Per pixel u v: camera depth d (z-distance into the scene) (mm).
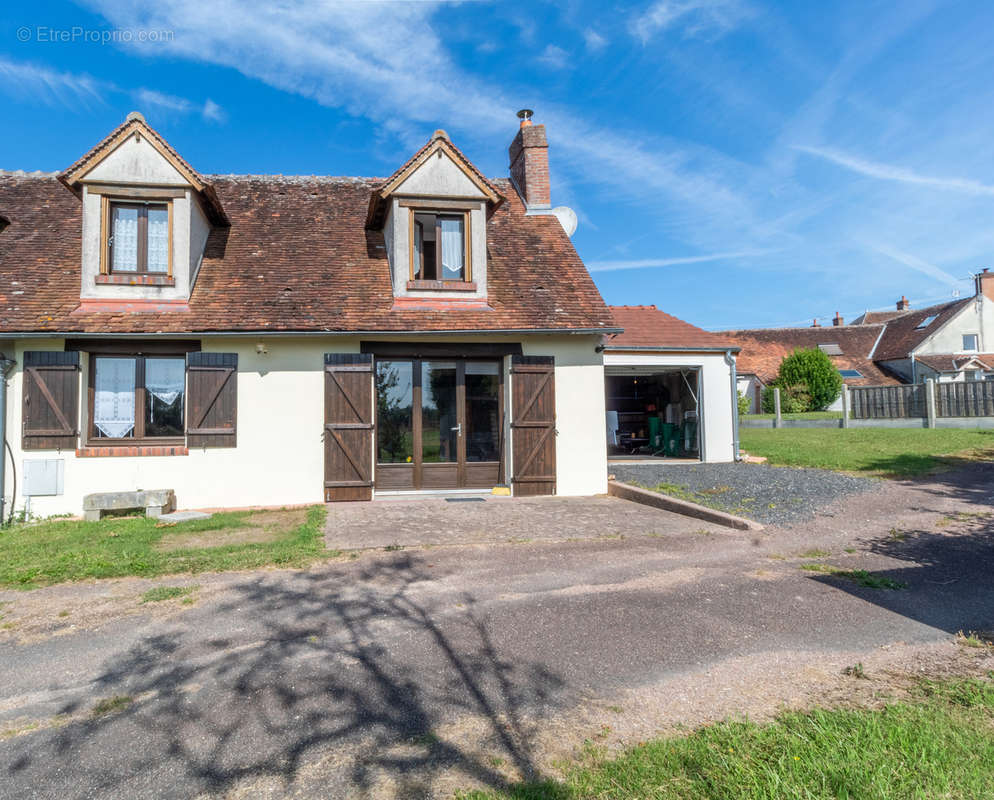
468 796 2627
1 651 4340
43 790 2746
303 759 2969
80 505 9844
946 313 39438
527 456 11250
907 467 11906
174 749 3076
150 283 10391
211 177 14031
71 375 9875
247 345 10531
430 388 11508
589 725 3256
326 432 10586
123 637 4570
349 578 6012
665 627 4656
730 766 2781
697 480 11836
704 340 16656
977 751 2855
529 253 12984
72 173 10203
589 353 11633
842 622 4723
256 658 4176
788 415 29547
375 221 12586
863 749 2871
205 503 10234
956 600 5180
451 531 8031
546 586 5695
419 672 3934
